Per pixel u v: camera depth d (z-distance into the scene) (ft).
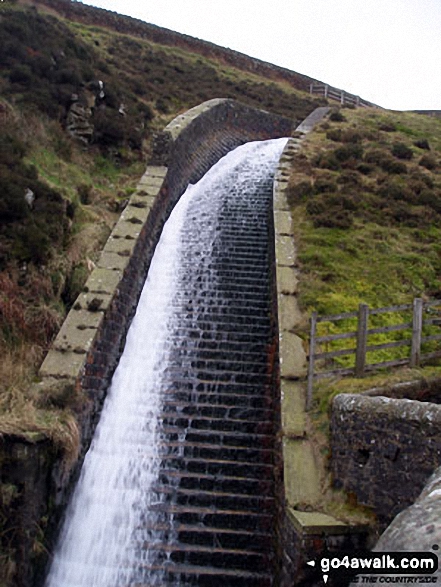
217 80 115.34
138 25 129.90
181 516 29.94
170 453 33.50
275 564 27.17
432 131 93.81
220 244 53.72
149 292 46.55
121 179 58.75
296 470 28.04
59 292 38.73
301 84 144.25
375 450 25.30
